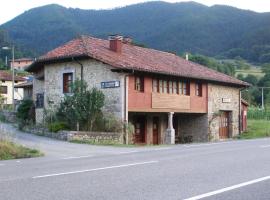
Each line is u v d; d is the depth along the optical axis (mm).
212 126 35594
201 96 34531
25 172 11477
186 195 7855
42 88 35969
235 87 39062
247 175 10422
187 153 16922
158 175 10414
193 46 132250
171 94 31078
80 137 24969
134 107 28219
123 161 14141
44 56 31781
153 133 33094
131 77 28219
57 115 28766
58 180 9719
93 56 28234
